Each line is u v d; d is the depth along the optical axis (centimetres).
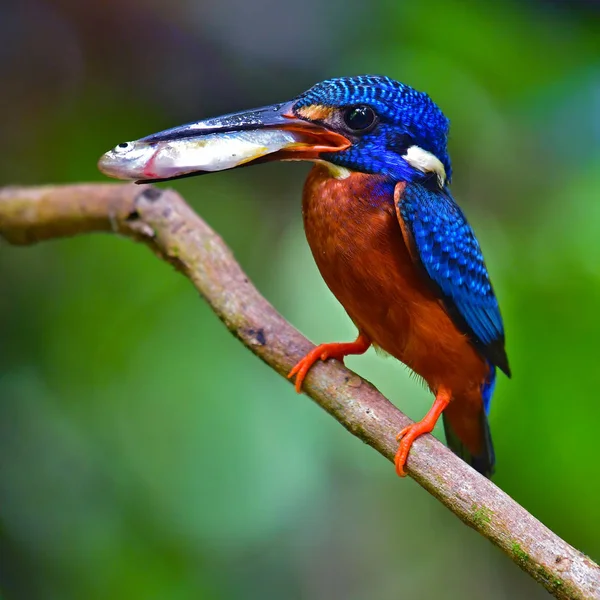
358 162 676
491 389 809
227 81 1206
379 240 673
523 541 540
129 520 906
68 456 933
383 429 626
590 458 845
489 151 1042
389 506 1209
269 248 1130
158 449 924
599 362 871
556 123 1042
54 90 1160
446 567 1233
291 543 1083
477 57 1018
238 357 964
